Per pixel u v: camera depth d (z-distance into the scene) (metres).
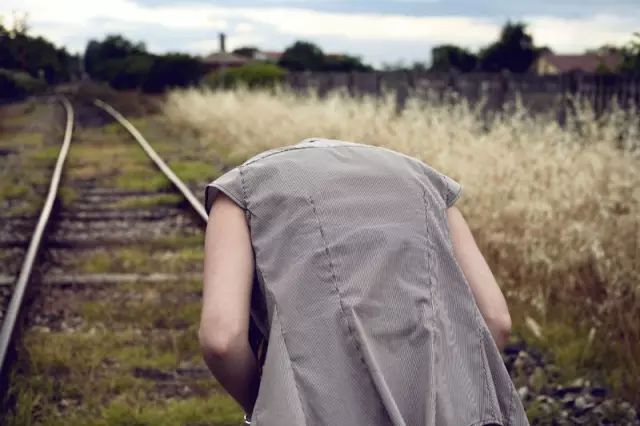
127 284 7.31
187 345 5.70
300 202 2.23
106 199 12.21
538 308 5.88
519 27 54.19
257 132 16.92
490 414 2.13
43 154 18.72
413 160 2.42
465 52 54.50
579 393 4.99
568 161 7.17
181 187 11.53
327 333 2.08
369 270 2.14
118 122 29.86
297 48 83.12
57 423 4.53
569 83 13.12
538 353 5.46
